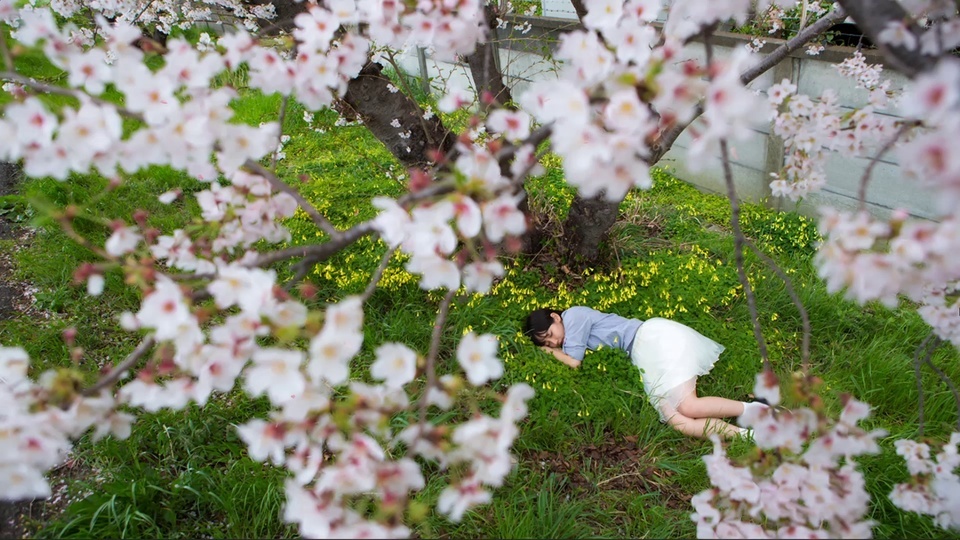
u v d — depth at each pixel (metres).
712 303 3.84
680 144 5.54
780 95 2.14
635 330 3.40
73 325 3.76
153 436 2.98
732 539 1.64
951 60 1.33
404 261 4.14
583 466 2.92
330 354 1.30
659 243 4.51
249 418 3.12
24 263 4.41
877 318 3.71
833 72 4.20
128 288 4.00
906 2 1.61
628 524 2.62
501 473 1.29
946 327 2.17
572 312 3.54
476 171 1.37
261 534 2.60
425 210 1.31
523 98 1.43
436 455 1.43
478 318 3.73
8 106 1.37
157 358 1.54
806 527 1.62
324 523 1.33
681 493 2.80
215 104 1.54
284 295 1.43
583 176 1.21
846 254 1.32
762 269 4.11
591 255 4.08
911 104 1.03
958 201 1.04
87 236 4.59
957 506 1.76
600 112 1.33
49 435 1.41
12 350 1.60
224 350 1.43
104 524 2.53
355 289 3.96
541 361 3.39
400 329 3.62
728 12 1.44
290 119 6.89
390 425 2.95
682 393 3.12
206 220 1.88
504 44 6.13
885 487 2.67
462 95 1.88
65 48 1.51
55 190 5.00
